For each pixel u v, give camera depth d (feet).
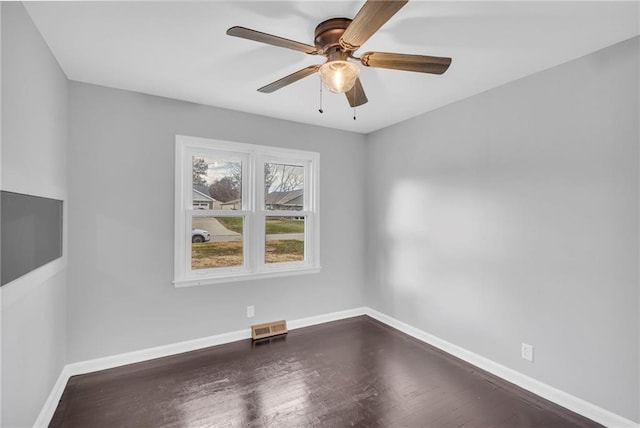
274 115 10.99
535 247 7.63
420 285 10.80
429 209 10.48
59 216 7.36
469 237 9.19
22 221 5.18
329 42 5.56
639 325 6.03
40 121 6.07
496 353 8.45
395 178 11.88
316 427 6.36
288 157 11.75
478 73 7.72
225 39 6.32
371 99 9.43
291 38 6.27
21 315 5.18
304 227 12.24
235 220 10.78
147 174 9.16
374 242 12.91
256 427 6.34
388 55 5.42
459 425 6.46
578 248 6.88
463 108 9.39
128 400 7.18
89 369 8.38
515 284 8.04
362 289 13.21
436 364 9.01
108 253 8.66
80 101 8.30
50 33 6.05
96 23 5.75
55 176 7.05
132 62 7.26
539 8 5.30
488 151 8.70
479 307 8.89
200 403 7.10
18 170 5.02
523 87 7.91
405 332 11.36
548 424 6.49
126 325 8.89
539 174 7.56
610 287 6.41
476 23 5.73
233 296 10.52
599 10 5.33
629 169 6.16
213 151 10.39
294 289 11.72
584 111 6.79
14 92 4.88
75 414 6.70
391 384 7.95
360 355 9.55
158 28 5.93
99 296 8.55
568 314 7.04
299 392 7.57
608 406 6.41
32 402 5.68
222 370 8.57
